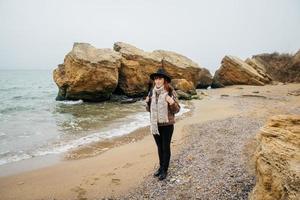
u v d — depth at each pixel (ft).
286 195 9.68
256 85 111.45
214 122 36.40
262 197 11.06
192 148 24.23
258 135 13.87
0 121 46.11
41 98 92.63
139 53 87.04
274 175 10.64
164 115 17.52
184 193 15.70
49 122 44.75
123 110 57.98
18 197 16.97
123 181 18.58
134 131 36.65
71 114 53.31
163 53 97.71
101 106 65.62
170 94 17.84
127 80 81.35
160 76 17.44
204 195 15.10
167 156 18.15
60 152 27.32
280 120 12.57
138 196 16.12
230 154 21.16
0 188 18.40
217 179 16.71
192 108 56.29
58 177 20.16
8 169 22.40
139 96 83.30
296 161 10.07
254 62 130.72
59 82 78.59
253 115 39.91
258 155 12.11
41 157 25.72
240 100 66.33
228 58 115.96
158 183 17.49
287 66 140.87
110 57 76.02
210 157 20.98
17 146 29.84
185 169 19.16
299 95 72.79
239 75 113.91
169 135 18.04
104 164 22.61
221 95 81.00
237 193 14.58
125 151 26.40
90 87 72.49
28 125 42.19
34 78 316.40
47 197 16.83
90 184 18.44
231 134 28.35
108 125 41.19
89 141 31.65
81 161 24.03
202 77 111.96
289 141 11.21
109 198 16.25
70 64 73.92
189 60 101.60
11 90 136.26
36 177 20.36
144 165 21.44
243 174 16.67
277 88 96.58
